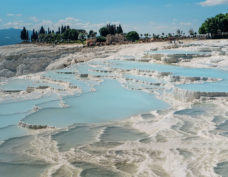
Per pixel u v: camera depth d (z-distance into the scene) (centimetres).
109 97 2147
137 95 2198
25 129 1506
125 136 1297
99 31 11050
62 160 1059
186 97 1905
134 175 913
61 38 11119
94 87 2522
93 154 1095
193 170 880
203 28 8175
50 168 1006
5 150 1197
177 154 1015
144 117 1598
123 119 1611
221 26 7519
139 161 1010
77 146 1197
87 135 1334
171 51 4547
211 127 1299
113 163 1009
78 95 2219
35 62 6738
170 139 1186
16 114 1809
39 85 2847
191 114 1538
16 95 2422
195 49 4469
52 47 8050
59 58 7012
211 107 1673
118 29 11638
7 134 1428
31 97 2281
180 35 8919
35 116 1680
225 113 1533
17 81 3203
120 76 2959
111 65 3719
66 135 1341
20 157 1117
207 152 1019
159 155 1041
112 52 6075
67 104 1947
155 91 2289
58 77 3169
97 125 1493
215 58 3519
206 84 2161
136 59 4194
